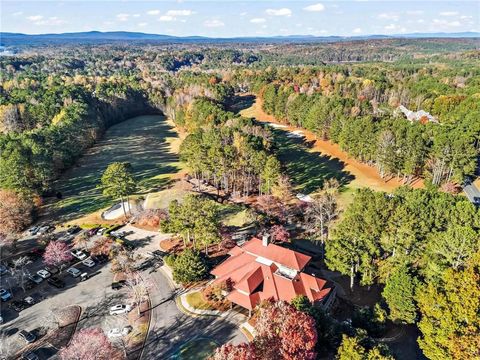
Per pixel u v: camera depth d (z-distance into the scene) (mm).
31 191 91938
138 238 80938
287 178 98000
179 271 63906
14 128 142000
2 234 76562
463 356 41719
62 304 61312
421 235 58969
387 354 42250
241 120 133375
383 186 104812
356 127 117625
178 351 51344
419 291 50438
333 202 89688
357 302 61219
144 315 58188
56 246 70000
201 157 99938
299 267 58781
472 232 51656
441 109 165250
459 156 94875
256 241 65312
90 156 137375
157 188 106688
